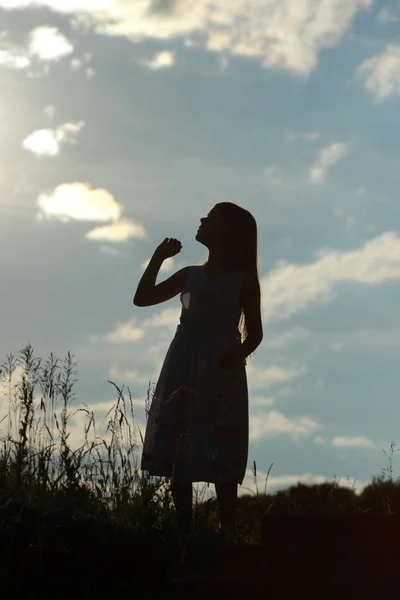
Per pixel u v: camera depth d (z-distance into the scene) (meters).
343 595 4.10
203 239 6.31
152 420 5.97
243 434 5.98
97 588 4.77
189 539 5.08
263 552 4.63
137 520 5.36
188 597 4.33
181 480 5.79
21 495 5.39
